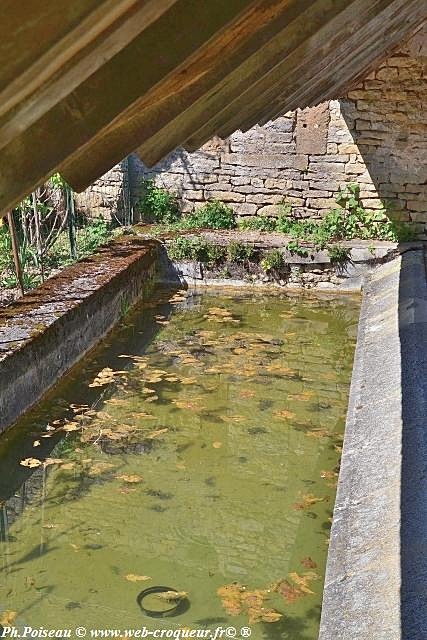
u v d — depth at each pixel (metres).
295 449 4.39
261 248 7.84
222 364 5.69
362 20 3.04
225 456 4.29
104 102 0.89
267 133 8.30
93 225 8.72
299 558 3.37
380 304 6.31
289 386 5.32
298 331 6.58
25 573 3.22
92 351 5.82
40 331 4.78
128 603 3.03
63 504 3.76
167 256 7.91
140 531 3.55
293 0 1.55
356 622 2.42
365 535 2.91
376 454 3.57
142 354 5.86
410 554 2.62
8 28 0.62
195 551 3.41
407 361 4.60
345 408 4.98
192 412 4.82
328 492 3.93
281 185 8.41
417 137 7.85
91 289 5.88
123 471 4.07
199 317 6.88
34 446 4.25
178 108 1.46
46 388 4.89
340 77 5.06
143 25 0.80
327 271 7.78
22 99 0.74
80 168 1.38
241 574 3.24
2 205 0.88
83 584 3.16
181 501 3.82
